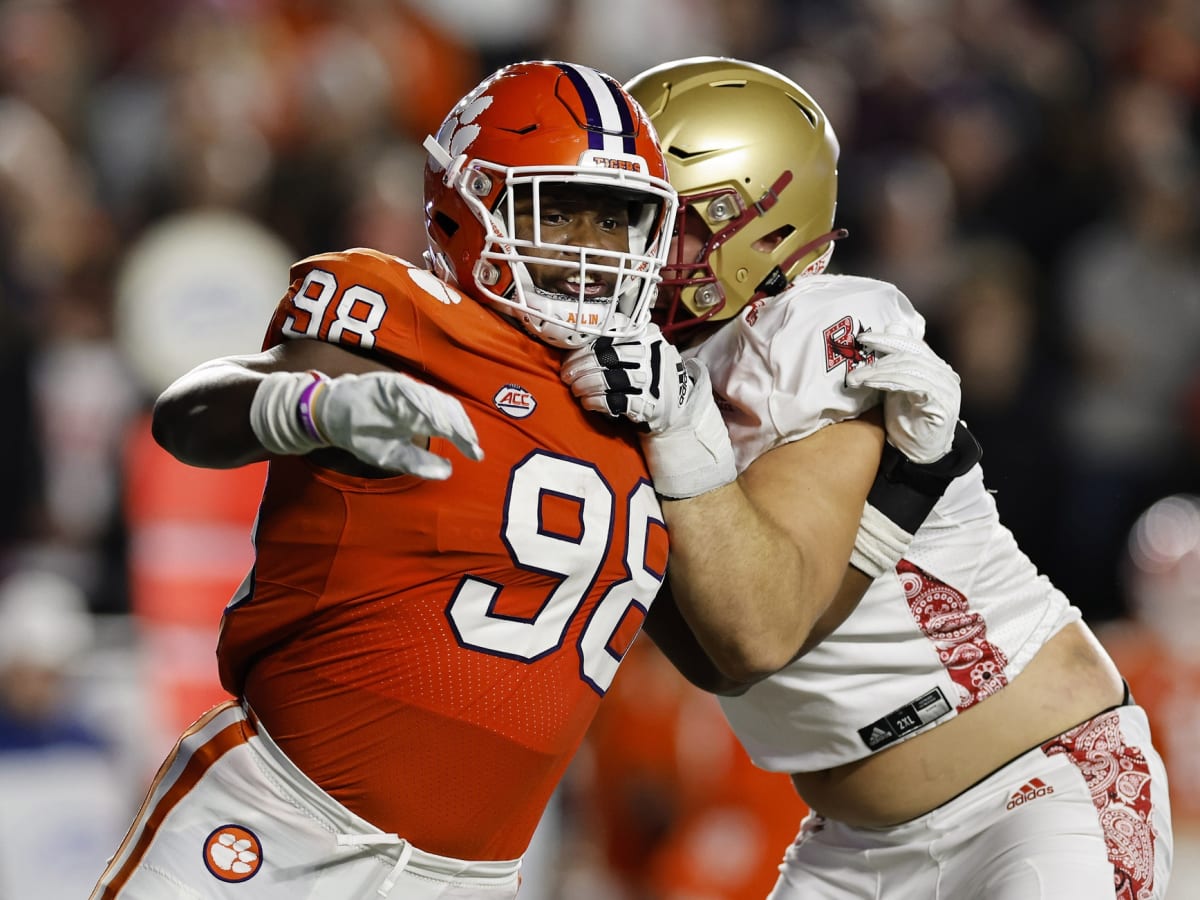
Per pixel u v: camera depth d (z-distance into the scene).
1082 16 33.47
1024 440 24.97
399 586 8.75
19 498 23.09
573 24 31.83
